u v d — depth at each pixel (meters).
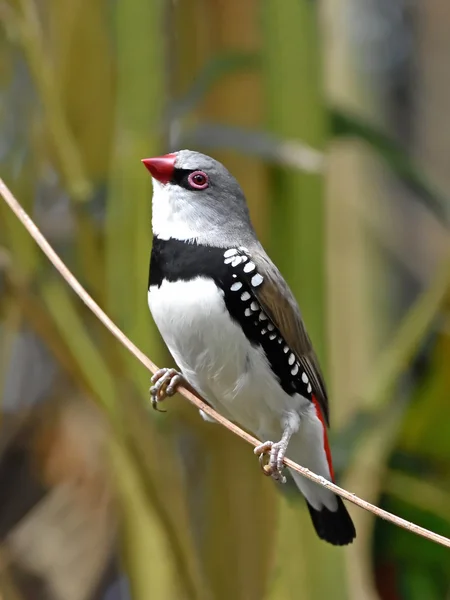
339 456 3.57
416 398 3.61
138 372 3.55
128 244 3.56
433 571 3.62
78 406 3.63
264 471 3.53
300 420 3.55
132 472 3.55
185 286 3.53
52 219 3.62
